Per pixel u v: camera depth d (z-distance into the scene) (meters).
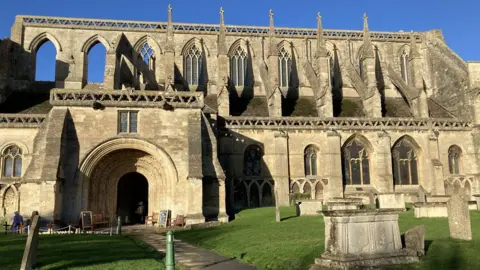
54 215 35.66
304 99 66.00
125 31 66.19
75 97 40.31
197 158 39.41
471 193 58.16
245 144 54.50
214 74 66.88
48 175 35.97
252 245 21.75
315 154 56.41
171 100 41.59
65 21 65.00
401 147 58.53
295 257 17.58
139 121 40.59
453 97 63.94
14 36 62.16
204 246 24.59
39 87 61.81
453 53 66.69
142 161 41.41
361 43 72.25
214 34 68.19
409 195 52.88
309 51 70.19
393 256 15.77
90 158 39.06
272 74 60.03
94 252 21.11
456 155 59.59
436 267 15.14
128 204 51.44
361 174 57.03
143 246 24.75
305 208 37.50
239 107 61.31
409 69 71.25
